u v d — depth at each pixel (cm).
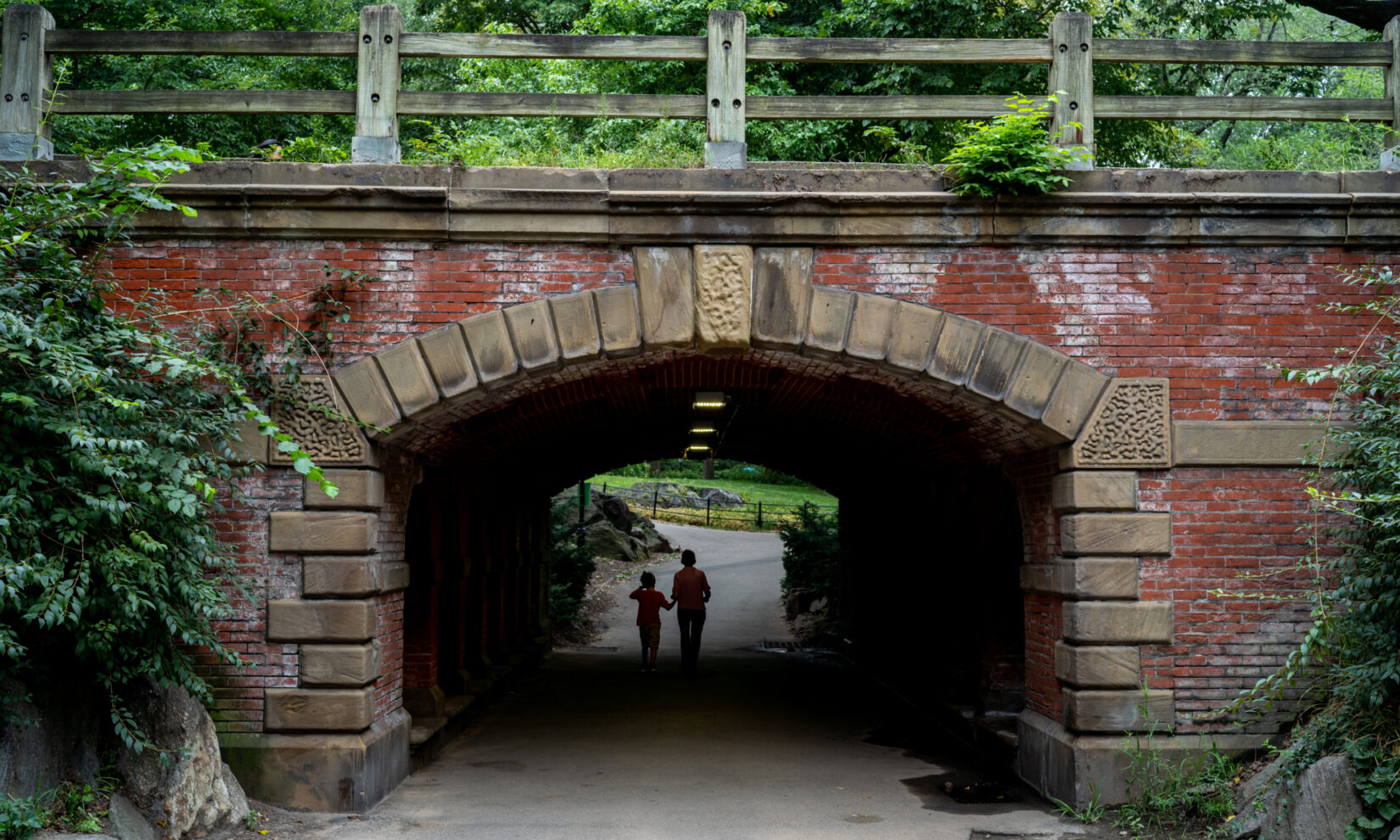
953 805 800
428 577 1045
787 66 1636
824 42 786
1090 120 786
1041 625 840
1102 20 1711
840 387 998
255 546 752
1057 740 779
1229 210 764
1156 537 758
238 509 754
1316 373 679
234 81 1702
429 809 780
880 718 1206
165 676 649
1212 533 763
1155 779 741
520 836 711
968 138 786
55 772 608
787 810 787
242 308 752
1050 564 821
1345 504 734
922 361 764
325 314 757
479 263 764
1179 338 771
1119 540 758
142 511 613
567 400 1066
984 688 1056
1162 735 751
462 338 757
